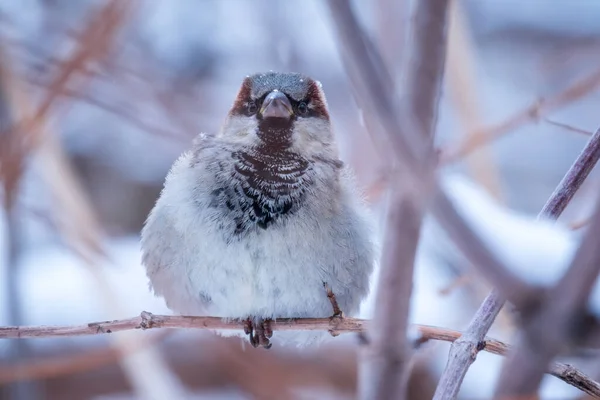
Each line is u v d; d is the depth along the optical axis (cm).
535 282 214
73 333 228
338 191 232
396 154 211
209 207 231
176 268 231
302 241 231
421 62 217
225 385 252
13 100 242
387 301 219
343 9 202
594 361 232
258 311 231
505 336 237
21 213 246
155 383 241
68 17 255
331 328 230
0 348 244
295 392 251
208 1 290
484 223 224
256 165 232
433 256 247
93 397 251
